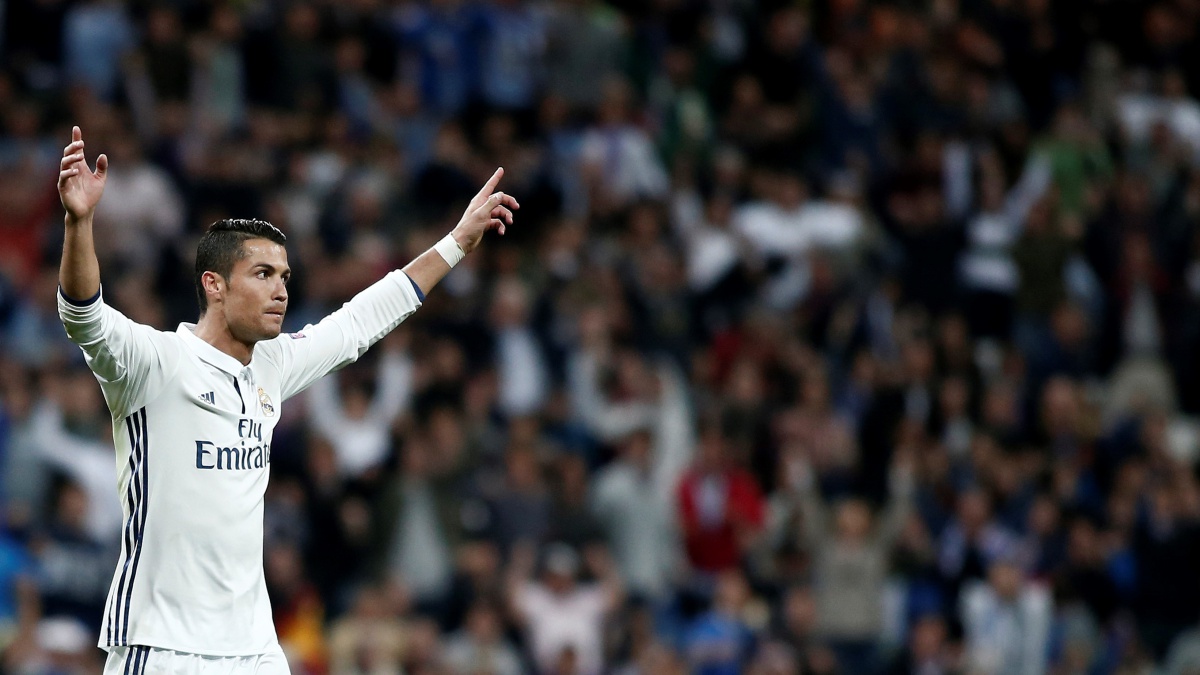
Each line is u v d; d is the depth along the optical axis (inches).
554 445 2053.4
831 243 2490.2
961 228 2551.7
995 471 2155.5
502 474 1998.0
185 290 2151.8
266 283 828.6
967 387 2294.5
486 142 2502.5
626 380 2121.1
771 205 2551.7
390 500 1887.3
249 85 2463.1
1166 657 2127.2
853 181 2632.9
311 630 1781.5
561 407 2094.0
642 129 2674.7
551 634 1845.5
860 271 2468.0
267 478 844.0
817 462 2091.5
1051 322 2539.4
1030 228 2581.2
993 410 2279.8
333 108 2481.5
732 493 2000.5
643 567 1936.5
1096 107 3009.4
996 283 2554.1
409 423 1968.5
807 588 1962.4
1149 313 2689.5
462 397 2043.6
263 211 2268.7
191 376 818.8
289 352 866.8
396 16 2682.1
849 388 2271.2
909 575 2007.9
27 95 2369.6
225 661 809.5
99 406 1914.4
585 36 2728.8
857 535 1969.7
